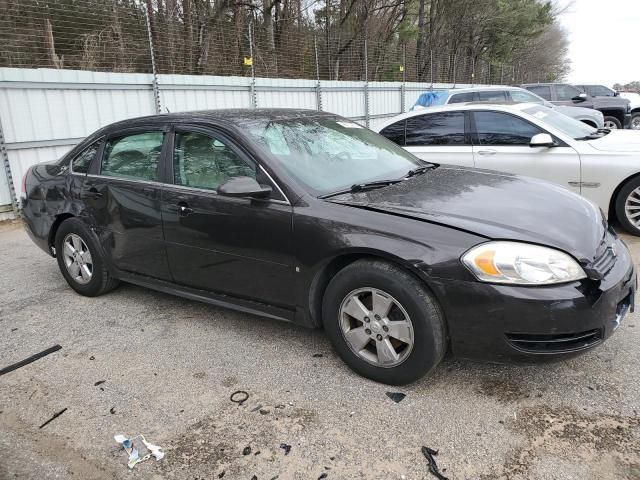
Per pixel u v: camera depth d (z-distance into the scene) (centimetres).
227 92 1180
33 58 996
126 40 1144
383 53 2083
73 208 443
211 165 357
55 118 856
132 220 398
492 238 268
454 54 3062
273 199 323
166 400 298
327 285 322
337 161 363
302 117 404
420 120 675
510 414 272
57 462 251
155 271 398
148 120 407
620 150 564
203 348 359
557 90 1678
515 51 4094
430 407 281
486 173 394
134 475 240
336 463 243
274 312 339
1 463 251
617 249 306
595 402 278
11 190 814
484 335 266
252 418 279
